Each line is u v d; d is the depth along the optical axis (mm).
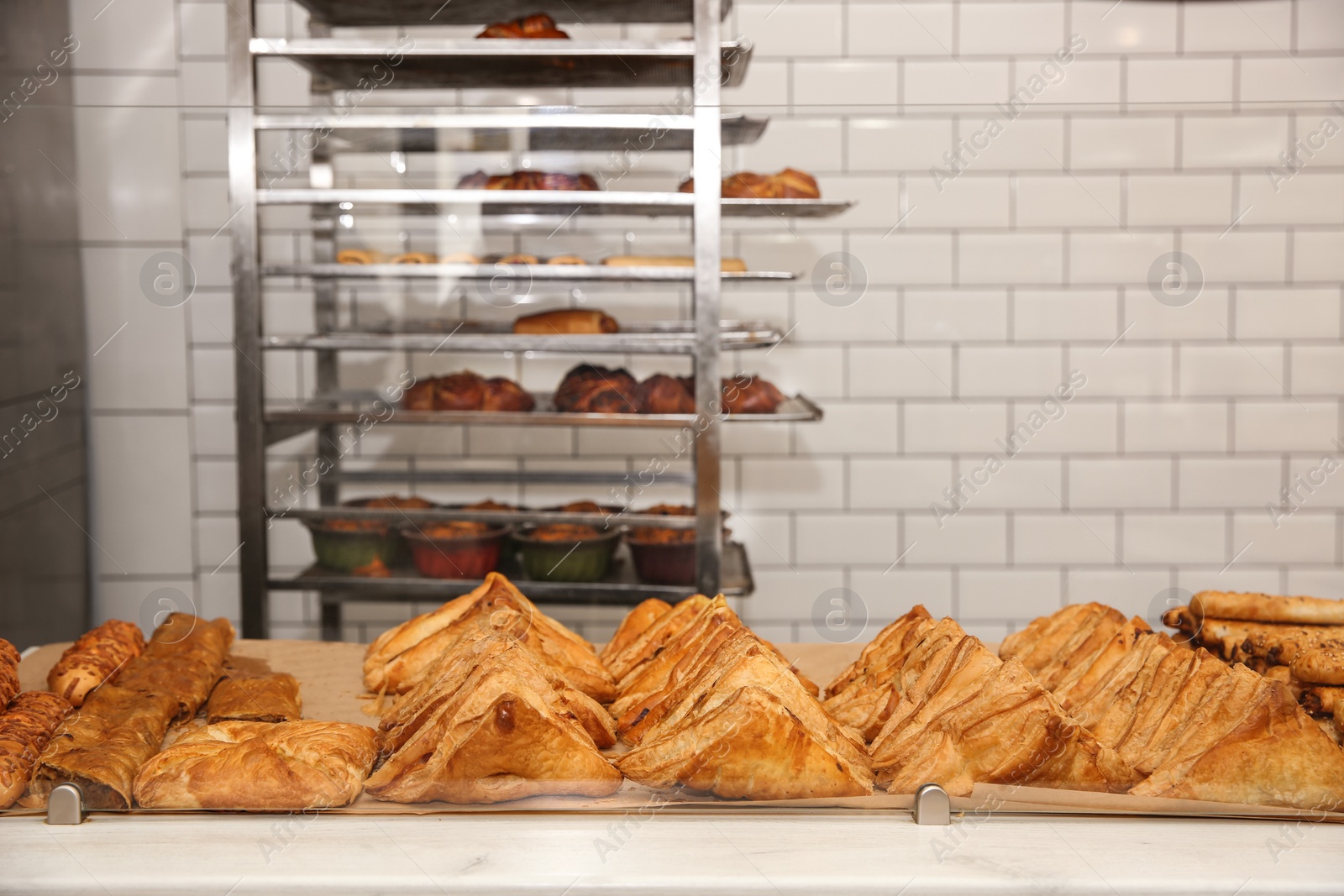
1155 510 1327
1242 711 1071
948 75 2504
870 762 1099
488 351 1852
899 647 1278
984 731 1063
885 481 1422
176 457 1717
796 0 2498
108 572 1681
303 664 1447
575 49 1982
